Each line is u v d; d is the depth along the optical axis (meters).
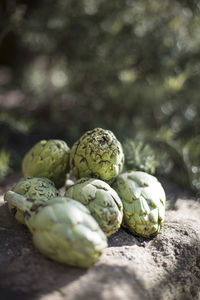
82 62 1.04
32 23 0.96
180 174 0.88
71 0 1.00
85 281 0.51
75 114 1.07
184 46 1.00
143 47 1.00
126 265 0.55
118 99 1.02
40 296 0.49
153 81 1.00
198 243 0.62
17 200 0.57
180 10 1.00
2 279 0.51
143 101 1.00
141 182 0.62
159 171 0.89
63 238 0.50
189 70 0.96
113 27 1.01
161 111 1.01
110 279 0.52
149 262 0.58
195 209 0.76
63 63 1.15
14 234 0.60
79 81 1.08
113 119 1.02
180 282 0.57
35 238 0.53
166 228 0.64
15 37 1.09
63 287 0.50
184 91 0.97
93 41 1.03
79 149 0.62
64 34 1.02
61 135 1.06
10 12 0.98
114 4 0.98
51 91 1.17
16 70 1.29
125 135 0.95
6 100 1.23
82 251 0.51
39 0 0.99
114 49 1.02
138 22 1.02
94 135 0.62
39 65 1.36
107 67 1.01
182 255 0.60
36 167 0.66
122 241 0.61
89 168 0.62
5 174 0.82
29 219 0.54
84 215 0.53
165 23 1.00
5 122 0.94
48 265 0.54
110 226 0.57
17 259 0.55
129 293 0.51
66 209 0.52
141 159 0.73
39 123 1.06
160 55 1.01
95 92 1.08
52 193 0.60
